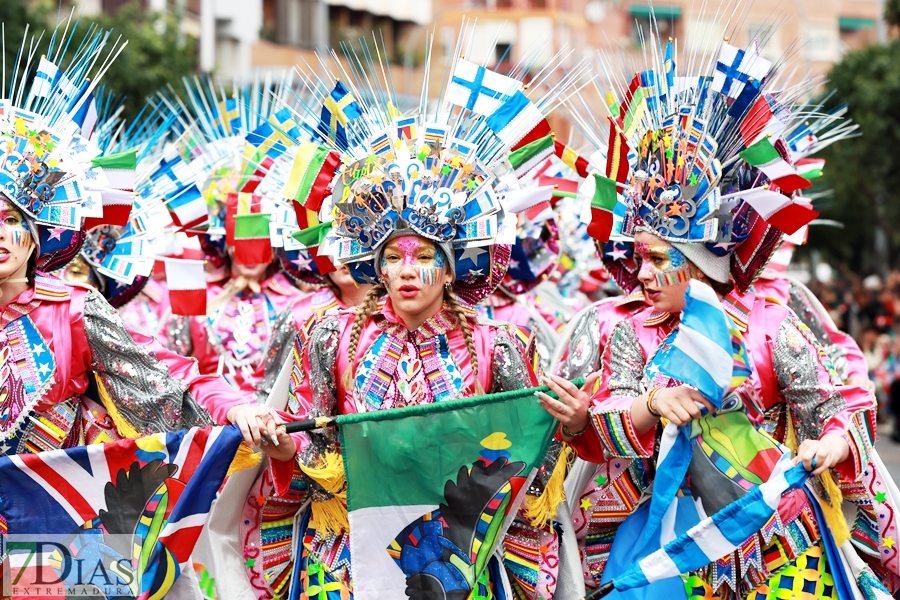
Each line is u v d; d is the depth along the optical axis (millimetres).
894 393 17781
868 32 54156
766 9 26531
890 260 36906
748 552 5727
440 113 5879
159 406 5672
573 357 6387
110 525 5617
